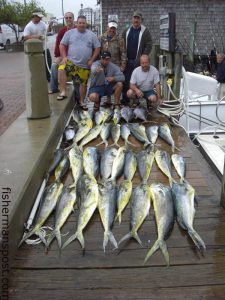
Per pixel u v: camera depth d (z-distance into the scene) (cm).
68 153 457
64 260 264
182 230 298
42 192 359
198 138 537
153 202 328
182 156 462
